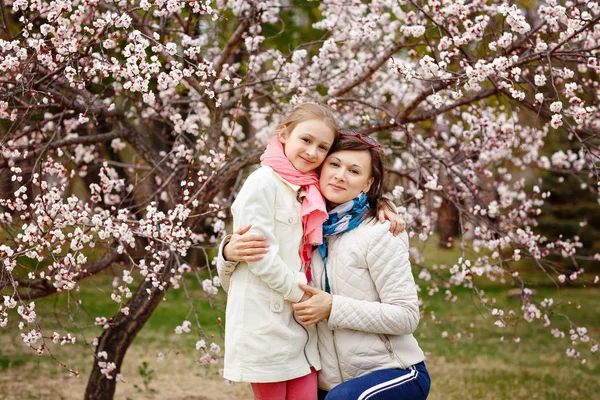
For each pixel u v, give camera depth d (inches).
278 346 101.4
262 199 101.7
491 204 185.3
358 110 210.8
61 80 165.2
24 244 142.0
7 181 173.2
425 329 323.0
